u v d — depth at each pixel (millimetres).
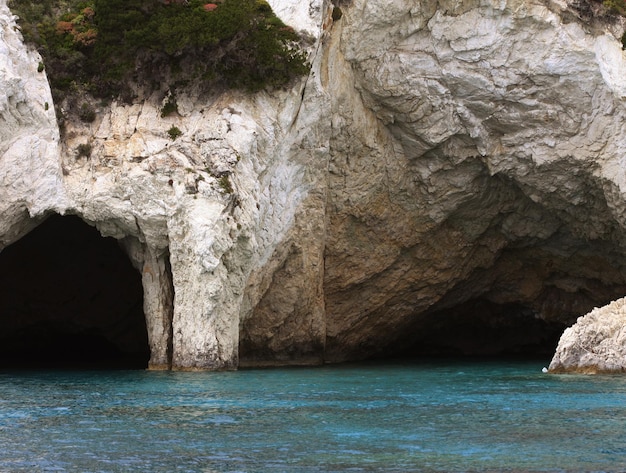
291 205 29531
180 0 27594
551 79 31000
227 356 26438
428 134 31766
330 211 31750
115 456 13992
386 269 33250
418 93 31422
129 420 16844
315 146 30047
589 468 13180
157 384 22547
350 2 30797
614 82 30297
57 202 26453
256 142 27406
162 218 26047
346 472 13023
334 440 15008
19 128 26641
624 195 30734
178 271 26062
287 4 28766
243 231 26172
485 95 31359
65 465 13516
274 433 15578
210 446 14602
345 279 32719
